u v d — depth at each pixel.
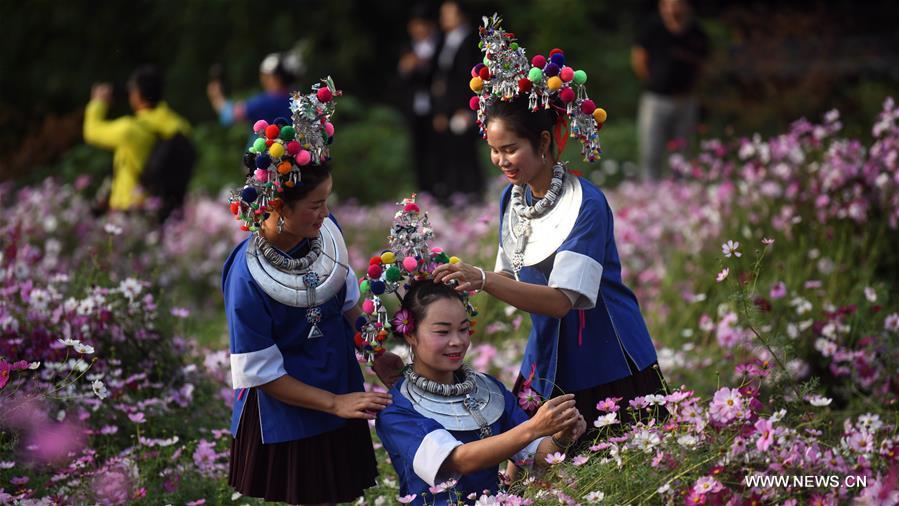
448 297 5.71
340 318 6.00
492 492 5.85
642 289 10.98
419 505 5.70
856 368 8.06
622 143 20.55
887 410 7.82
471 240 12.34
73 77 24.02
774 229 10.24
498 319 10.15
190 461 7.19
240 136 20.70
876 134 9.77
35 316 7.93
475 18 24.42
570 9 24.55
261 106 14.77
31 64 24.25
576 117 5.89
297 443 5.82
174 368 8.42
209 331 11.21
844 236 9.77
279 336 5.76
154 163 13.80
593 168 19.31
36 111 22.20
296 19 24.27
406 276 5.84
